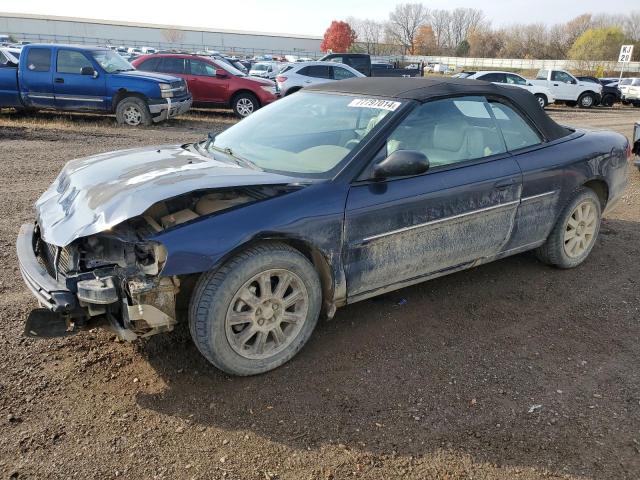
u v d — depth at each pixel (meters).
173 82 12.28
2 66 11.90
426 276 3.53
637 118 20.44
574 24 85.06
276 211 2.82
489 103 3.87
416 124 3.42
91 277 2.68
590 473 2.37
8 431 2.51
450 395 2.87
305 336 3.11
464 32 107.31
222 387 2.89
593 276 4.47
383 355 3.23
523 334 3.53
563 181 4.10
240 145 3.71
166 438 2.51
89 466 2.33
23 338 3.26
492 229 3.73
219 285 2.69
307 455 2.44
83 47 12.01
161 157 3.55
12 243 4.76
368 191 3.11
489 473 2.36
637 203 6.86
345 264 3.09
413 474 2.34
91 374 2.96
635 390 2.96
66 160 8.25
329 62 16.95
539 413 2.75
